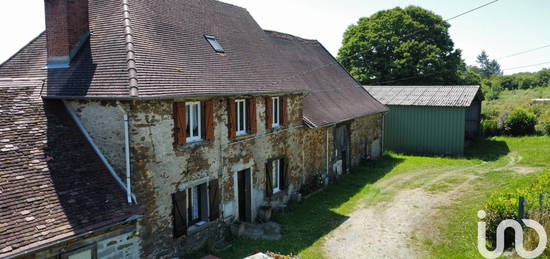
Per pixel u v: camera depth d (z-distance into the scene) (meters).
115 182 10.29
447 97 28.88
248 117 14.50
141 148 10.30
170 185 11.21
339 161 21.81
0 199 8.34
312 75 23.44
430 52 40.88
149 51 11.34
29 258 8.04
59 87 11.09
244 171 14.73
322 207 16.89
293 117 17.25
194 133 12.32
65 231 8.50
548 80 74.94
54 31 11.73
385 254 12.47
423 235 13.84
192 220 12.56
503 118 34.47
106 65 10.80
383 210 16.50
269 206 15.20
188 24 14.06
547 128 31.19
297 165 17.86
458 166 24.41
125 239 9.93
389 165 25.16
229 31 15.98
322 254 12.44
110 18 12.11
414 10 42.44
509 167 23.08
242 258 11.89
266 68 15.96
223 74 13.29
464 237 13.26
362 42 43.25
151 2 13.24
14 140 9.64
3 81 11.07
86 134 10.91
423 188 19.67
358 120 24.09
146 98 9.81
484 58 136.62
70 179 9.63
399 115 29.72
